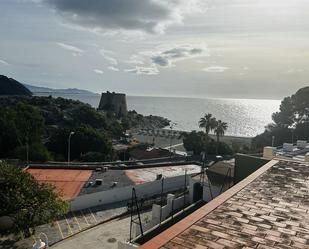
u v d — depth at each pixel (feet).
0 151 209.05
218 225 26.40
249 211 29.94
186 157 222.28
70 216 102.78
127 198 120.98
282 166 48.55
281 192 35.91
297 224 27.40
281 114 270.87
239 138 349.82
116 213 106.63
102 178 132.77
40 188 78.38
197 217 27.68
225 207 30.66
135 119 599.16
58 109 388.37
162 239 23.39
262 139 254.68
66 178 131.64
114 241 85.71
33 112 264.72
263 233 25.38
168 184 133.69
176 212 83.97
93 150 231.50
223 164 98.07
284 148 113.29
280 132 247.50
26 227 75.10
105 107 604.90
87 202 110.63
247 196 34.17
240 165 65.82
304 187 38.11
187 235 24.26
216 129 257.75
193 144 253.65
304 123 247.09
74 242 85.05
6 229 82.84
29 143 226.79
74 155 230.48
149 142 354.95
